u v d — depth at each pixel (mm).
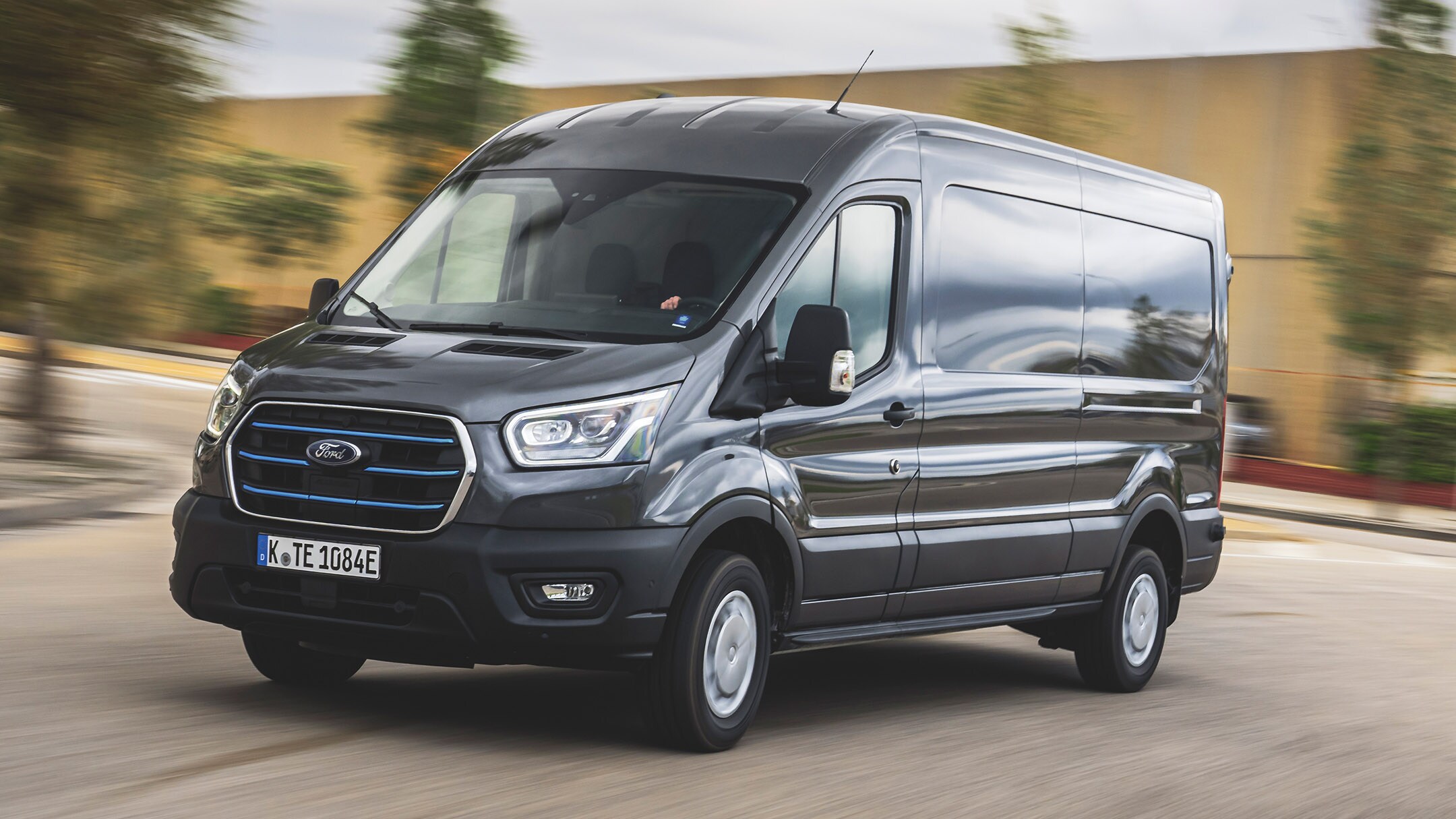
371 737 5641
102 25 13109
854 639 6559
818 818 5004
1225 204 29609
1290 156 28969
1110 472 8180
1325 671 9352
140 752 5188
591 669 5504
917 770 5855
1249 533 18484
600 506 5375
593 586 5375
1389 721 7820
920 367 6770
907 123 6906
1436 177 21531
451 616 5285
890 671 8555
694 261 6070
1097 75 31203
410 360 5617
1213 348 9336
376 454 5414
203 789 4766
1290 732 7336
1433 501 24250
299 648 6441
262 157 23734
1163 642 8727
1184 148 30156
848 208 6438
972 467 7070
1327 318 22594
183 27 13875
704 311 5910
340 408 5480
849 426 6332
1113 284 8297
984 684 8344
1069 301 7875
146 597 8883
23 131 13742
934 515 6871
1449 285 21812
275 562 5492
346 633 5473
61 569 9844
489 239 6391
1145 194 8750
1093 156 8352
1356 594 13477
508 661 5430
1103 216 8273
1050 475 7664
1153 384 8625
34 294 15250
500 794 4930
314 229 24062
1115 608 8242
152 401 23891
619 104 7113
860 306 6480
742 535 6121
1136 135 30641
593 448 5406
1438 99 21547
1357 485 25828
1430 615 12383
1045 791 5703
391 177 24391
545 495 5320
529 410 5371
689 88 34625
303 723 5793
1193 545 8969
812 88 33375
